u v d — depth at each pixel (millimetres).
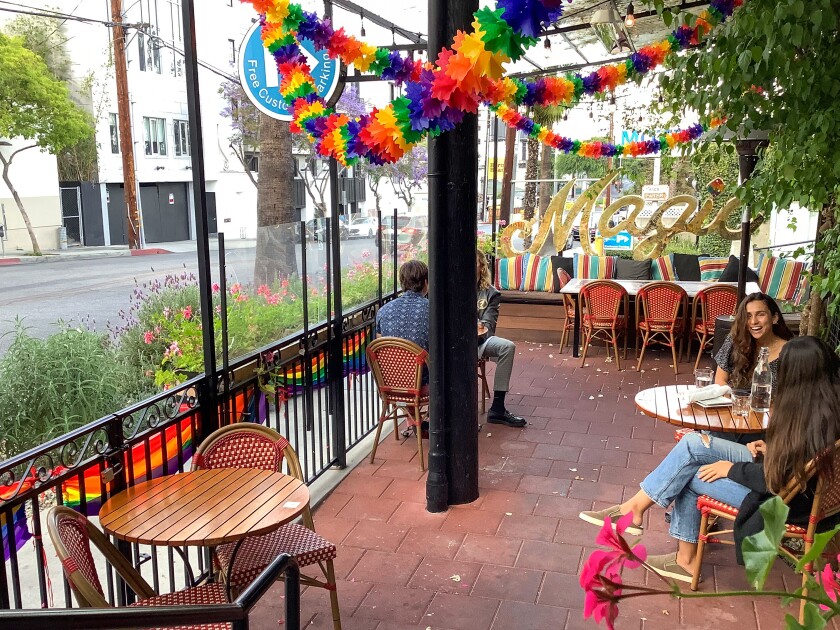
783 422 2945
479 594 3529
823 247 4609
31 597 3781
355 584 3641
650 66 4480
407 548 3988
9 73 21906
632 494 4637
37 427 5719
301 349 4684
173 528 2688
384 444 5621
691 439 3584
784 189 3816
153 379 6723
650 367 7977
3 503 2484
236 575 2844
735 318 4070
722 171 13242
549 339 9219
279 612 3410
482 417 6207
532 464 5156
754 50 3160
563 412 6367
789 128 3512
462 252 4289
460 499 4520
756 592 1144
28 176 25969
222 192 32719
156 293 8492
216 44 29531
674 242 14148
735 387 4039
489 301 6203
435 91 3275
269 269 5625
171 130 31125
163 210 32094
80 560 2346
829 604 1107
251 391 4270
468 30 4004
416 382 5035
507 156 14008
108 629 1181
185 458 4180
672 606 3396
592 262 9938
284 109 4664
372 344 5102
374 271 7324
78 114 24016
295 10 3883
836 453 2869
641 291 7676
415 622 3309
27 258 23281
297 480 3172
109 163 28953
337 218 4898
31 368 5816
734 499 3340
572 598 3477
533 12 2859
